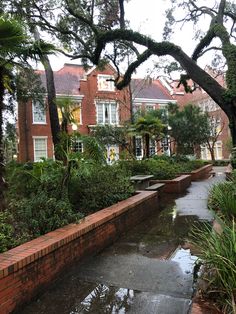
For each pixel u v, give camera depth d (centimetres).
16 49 539
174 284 353
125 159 1346
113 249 484
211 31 1417
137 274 383
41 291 334
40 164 603
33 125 2630
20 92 1555
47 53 606
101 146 625
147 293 334
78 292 339
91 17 1477
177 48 1321
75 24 1598
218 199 553
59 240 369
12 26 490
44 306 311
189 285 349
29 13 1485
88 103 2892
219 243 295
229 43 1310
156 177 1187
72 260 398
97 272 391
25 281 310
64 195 525
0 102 575
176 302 313
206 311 253
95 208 593
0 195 517
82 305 312
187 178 1262
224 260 268
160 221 666
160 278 370
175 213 742
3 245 349
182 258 436
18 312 298
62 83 2938
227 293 258
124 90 2888
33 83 1717
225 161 2838
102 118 2942
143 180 980
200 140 2552
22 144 2569
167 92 3666
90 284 358
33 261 322
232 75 1231
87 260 433
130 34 1380
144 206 702
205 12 1585
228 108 1235
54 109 1617
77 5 1454
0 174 533
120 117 2972
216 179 1524
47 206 446
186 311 296
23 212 435
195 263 336
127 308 304
